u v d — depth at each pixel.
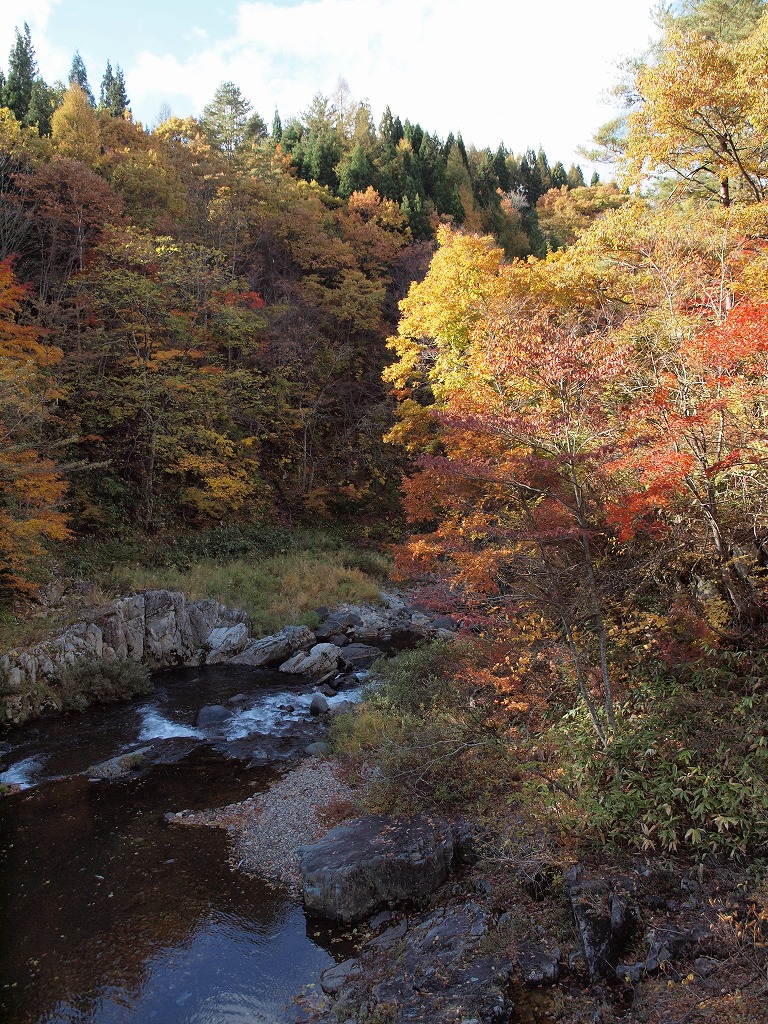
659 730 8.42
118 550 22.36
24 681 14.83
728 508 9.16
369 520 31.91
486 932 6.80
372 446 33.22
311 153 49.91
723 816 6.92
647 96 14.23
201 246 27.09
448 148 60.81
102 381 24.42
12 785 11.44
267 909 8.05
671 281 9.80
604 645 8.63
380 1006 6.05
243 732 13.67
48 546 20.75
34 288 25.69
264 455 31.61
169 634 18.34
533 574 9.00
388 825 8.67
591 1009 5.72
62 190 26.73
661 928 6.22
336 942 7.40
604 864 7.14
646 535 9.90
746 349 7.27
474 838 8.12
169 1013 6.45
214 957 7.22
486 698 11.20
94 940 7.54
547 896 7.17
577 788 8.08
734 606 9.52
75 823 10.17
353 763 11.27
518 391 11.41
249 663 18.44
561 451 8.48
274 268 35.28
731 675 8.82
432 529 31.14
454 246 17.34
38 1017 6.43
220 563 24.16
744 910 6.15
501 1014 5.70
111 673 15.80
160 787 11.30
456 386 16.75
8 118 29.31
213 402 26.20
